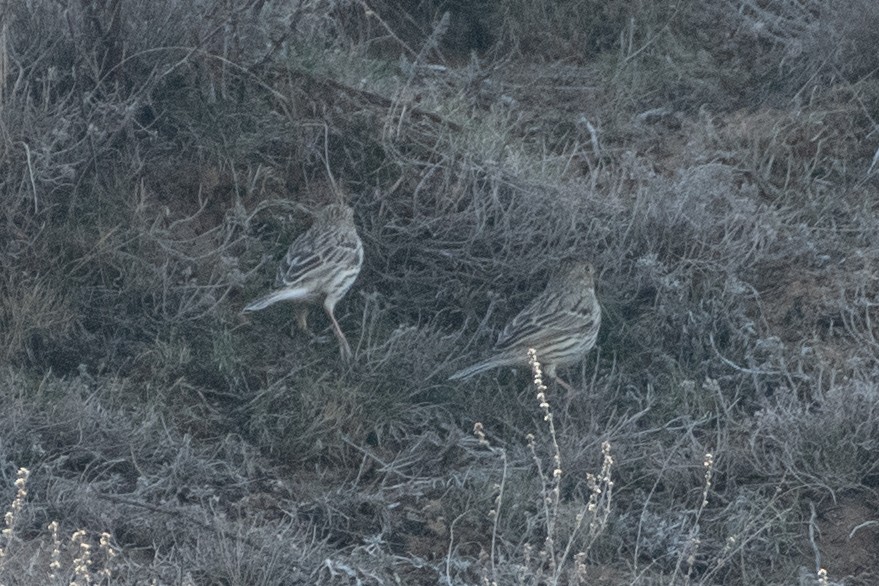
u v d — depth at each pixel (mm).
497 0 18703
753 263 14406
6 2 13289
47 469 10969
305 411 12344
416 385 12992
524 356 12953
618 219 14703
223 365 12633
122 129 14047
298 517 11344
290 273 13039
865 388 12477
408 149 15039
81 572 8797
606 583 10953
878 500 11891
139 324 12961
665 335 13766
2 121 13086
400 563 10898
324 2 17188
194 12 14617
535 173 15062
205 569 10273
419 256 14195
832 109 16812
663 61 18031
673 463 12211
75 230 13305
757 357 13523
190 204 14227
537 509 11594
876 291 14125
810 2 18609
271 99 15008
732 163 16203
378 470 12047
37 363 12500
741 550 11219
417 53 18203
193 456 11750
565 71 18125
